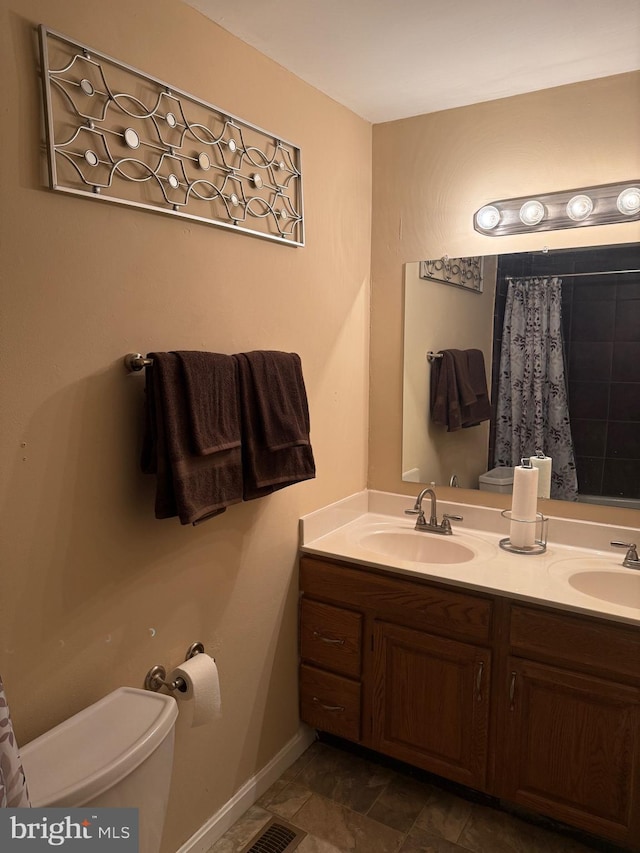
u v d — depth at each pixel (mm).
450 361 2234
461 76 1877
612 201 1864
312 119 1947
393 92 1995
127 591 1429
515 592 1686
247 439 1608
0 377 1125
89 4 1227
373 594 1929
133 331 1387
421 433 2334
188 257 1519
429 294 2252
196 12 1485
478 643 1781
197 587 1641
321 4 1464
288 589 2041
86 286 1271
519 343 2094
